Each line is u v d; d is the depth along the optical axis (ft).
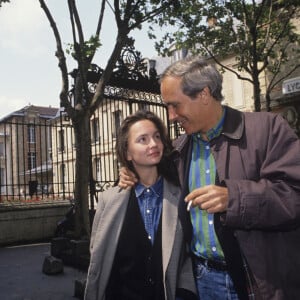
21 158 107.34
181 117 6.08
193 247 6.69
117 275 7.14
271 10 37.24
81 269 21.80
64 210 36.06
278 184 5.10
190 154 6.74
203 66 5.91
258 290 5.37
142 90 31.68
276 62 47.37
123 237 6.95
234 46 41.22
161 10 28.76
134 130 6.75
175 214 6.77
